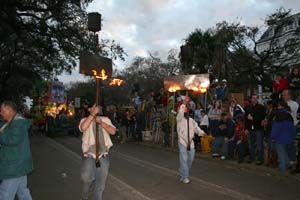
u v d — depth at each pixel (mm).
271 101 11727
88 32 20672
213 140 13414
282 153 9945
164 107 19047
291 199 7426
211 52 31500
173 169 11125
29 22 20828
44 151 16312
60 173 10570
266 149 11344
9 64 29297
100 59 10133
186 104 9234
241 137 11953
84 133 5969
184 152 9055
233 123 12523
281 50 34562
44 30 20953
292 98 12633
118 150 16484
